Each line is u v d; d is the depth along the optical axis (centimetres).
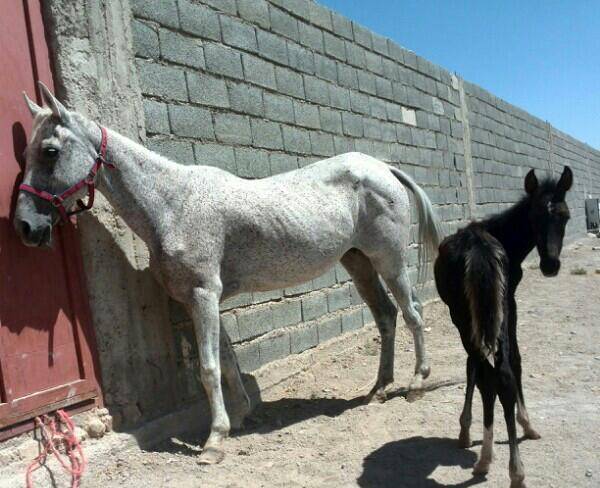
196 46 496
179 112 471
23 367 334
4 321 327
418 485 334
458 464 358
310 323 609
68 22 378
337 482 344
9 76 348
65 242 368
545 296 974
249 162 550
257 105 568
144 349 410
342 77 727
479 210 1171
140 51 438
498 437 394
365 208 479
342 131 715
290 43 631
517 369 370
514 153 1476
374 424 436
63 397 352
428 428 421
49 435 338
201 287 387
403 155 865
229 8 541
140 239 417
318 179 458
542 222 344
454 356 624
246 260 417
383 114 818
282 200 429
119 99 412
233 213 402
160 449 392
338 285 665
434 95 997
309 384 553
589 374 524
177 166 396
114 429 383
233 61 540
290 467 367
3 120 343
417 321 498
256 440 416
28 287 343
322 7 699
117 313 394
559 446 372
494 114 1328
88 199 370
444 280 351
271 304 555
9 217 340
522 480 304
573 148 2289
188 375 446
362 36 784
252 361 523
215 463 375
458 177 1071
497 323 299
